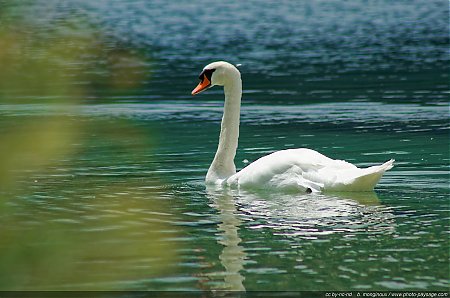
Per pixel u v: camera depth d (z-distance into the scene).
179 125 27.28
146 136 6.31
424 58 44.97
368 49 48.97
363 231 12.62
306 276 10.14
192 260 10.94
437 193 15.84
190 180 17.84
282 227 12.95
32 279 4.36
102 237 5.39
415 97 33.16
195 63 43.81
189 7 70.81
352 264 10.70
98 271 5.24
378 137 24.58
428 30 57.53
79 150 22.03
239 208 14.52
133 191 16.39
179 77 39.16
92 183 17.28
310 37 54.62
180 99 33.31
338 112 29.94
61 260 4.54
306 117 28.92
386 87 35.88
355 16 65.75
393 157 21.03
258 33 56.31
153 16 64.62
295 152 16.20
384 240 12.02
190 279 9.96
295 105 31.84
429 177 17.86
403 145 23.00
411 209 14.29
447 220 13.38
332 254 11.25
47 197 15.54
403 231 12.61
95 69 34.12
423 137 24.38
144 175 18.44
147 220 5.73
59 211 14.03
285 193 15.73
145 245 4.76
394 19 63.81
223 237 12.33
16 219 5.54
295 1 76.31
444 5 72.88
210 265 10.66
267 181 15.95
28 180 17.31
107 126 26.48
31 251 4.37
